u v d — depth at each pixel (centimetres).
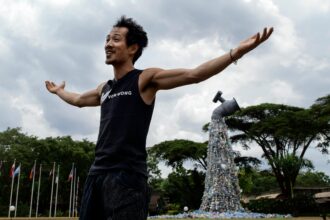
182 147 4644
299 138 3897
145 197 247
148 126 259
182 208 4647
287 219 2486
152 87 258
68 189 5225
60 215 4912
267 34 225
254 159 4481
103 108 266
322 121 3656
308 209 3262
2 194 4991
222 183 2467
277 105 4162
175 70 249
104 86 284
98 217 248
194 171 4738
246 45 226
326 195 4716
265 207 3322
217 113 2517
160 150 4950
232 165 2506
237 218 2355
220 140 2498
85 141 5769
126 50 270
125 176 240
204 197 2525
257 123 4031
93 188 250
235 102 2489
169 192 5109
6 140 5288
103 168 248
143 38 277
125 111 252
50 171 4806
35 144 5191
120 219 232
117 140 248
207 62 238
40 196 5125
